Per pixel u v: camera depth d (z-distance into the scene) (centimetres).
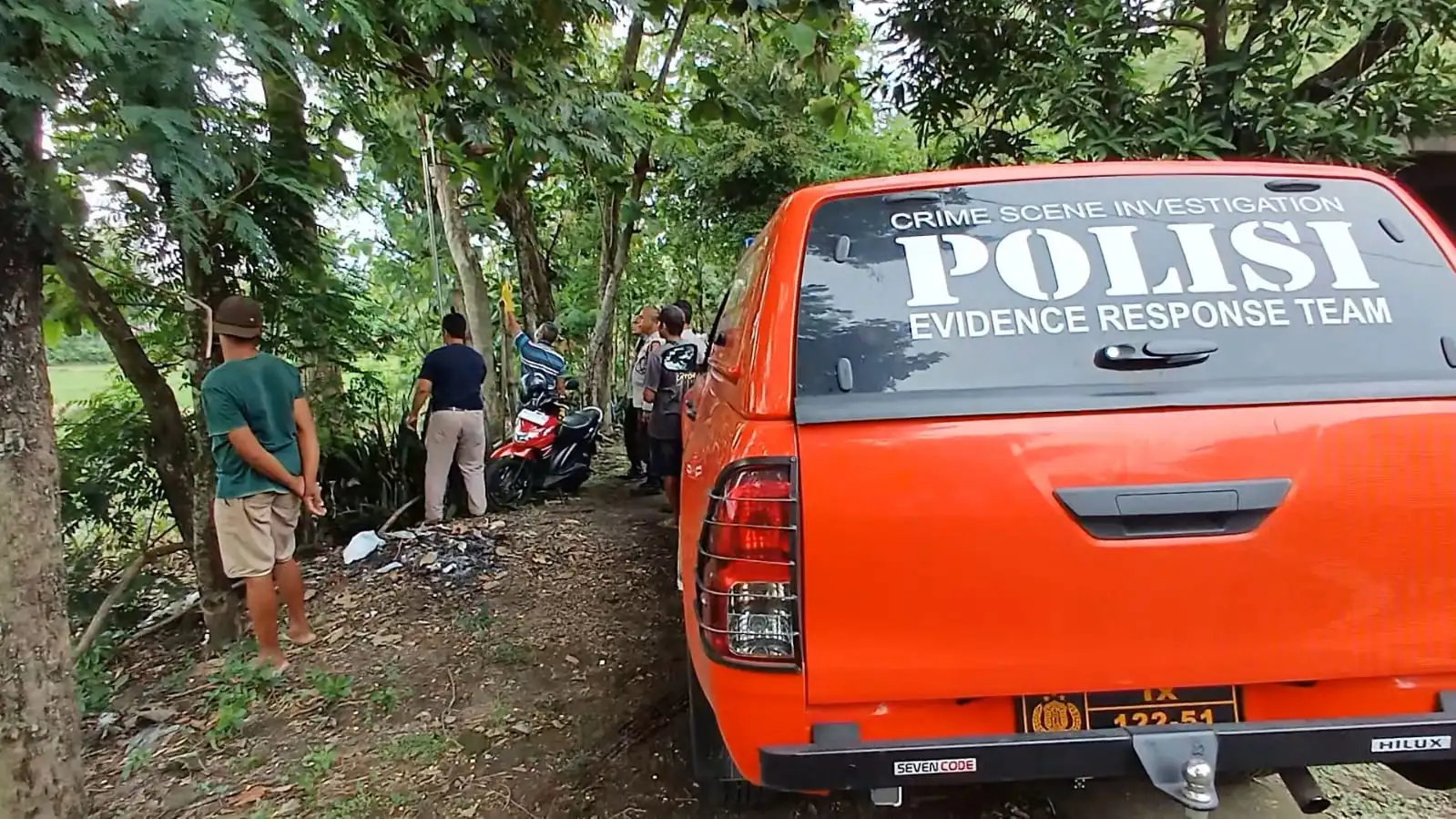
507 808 296
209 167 237
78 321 458
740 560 192
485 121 457
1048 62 584
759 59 1035
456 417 659
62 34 204
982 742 188
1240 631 191
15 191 237
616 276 1006
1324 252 219
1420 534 192
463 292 859
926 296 216
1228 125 534
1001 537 189
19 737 260
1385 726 189
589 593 514
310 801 306
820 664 190
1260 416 194
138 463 530
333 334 556
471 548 586
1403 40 528
